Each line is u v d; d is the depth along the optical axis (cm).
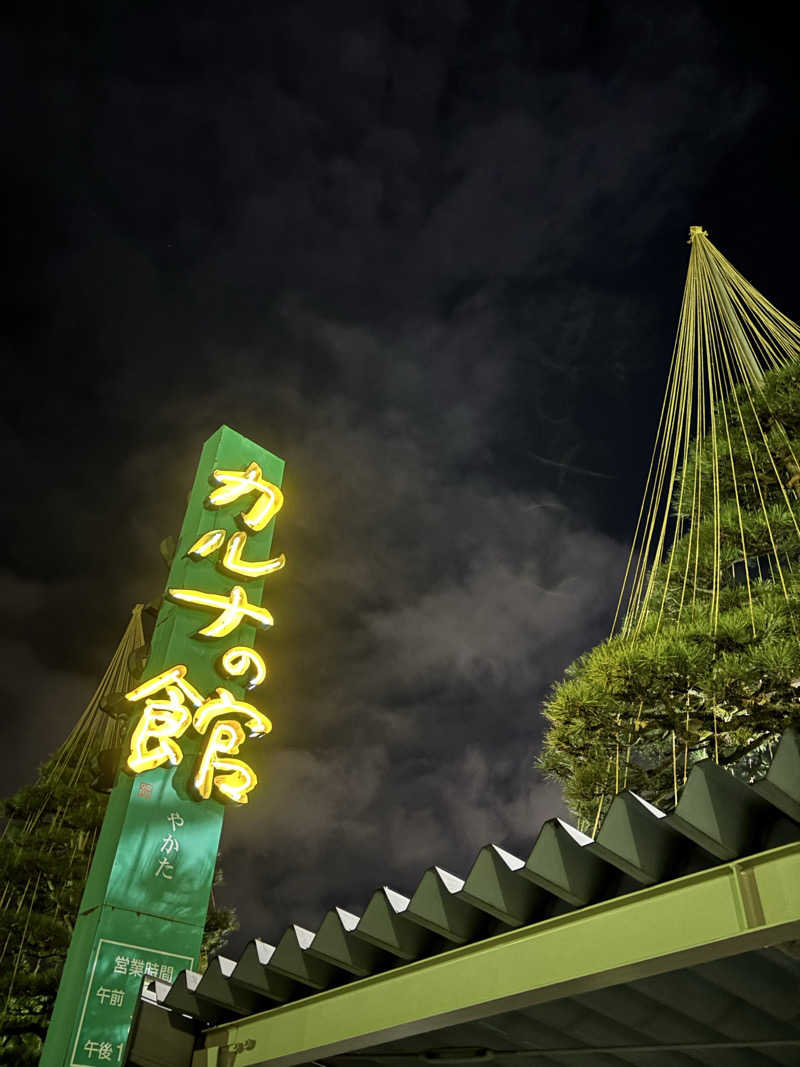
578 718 704
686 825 315
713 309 889
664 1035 463
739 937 310
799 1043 418
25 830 1371
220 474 1173
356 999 453
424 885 404
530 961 374
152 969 836
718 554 782
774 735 688
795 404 820
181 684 995
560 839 360
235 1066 509
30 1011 1229
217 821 952
